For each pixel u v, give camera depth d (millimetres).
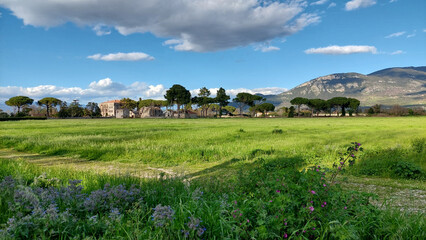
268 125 49375
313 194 4105
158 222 3645
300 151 14898
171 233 3584
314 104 137875
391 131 31172
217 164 12336
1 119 77875
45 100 140500
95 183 6941
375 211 4316
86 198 4637
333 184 4770
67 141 18859
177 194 5754
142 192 5594
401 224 4105
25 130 32406
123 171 10789
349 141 19844
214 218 4086
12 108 135875
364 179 9422
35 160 13500
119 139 21172
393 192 7719
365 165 10984
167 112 153875
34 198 4301
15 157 14391
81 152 15125
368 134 26719
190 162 12992
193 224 3518
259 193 4648
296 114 145250
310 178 4531
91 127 40219
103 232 3826
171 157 13789
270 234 3455
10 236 3391
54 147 16359
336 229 3422
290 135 25469
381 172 10078
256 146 17094
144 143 18406
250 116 149875
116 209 4059
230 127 41312
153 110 160375
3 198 4965
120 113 152375
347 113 150750
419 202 6758
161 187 6207
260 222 3416
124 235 3711
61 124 50875
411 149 14227
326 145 16578
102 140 20219
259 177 5598
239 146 17047
